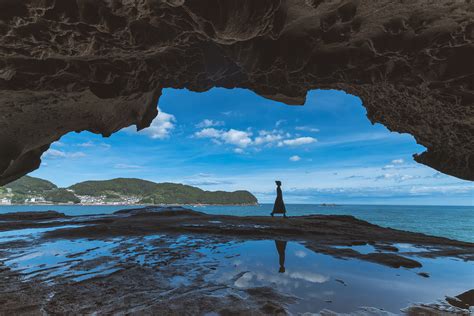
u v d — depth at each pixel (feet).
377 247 21.63
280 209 40.68
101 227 28.04
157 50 22.39
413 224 250.98
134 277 12.88
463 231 190.19
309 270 14.37
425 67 22.08
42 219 40.40
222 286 11.66
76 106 31.68
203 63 27.17
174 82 32.42
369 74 24.25
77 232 26.21
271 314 8.89
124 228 28.60
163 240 22.81
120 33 18.08
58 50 18.74
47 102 29.09
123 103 35.04
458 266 16.21
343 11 17.90
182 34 20.24
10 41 17.24
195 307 9.43
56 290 11.13
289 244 21.74
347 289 11.50
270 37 20.33
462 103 26.81
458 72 21.01
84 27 17.17
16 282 12.08
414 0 16.92
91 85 25.20
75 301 10.00
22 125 31.76
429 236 28.94
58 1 15.46
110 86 25.39
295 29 20.95
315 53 24.06
